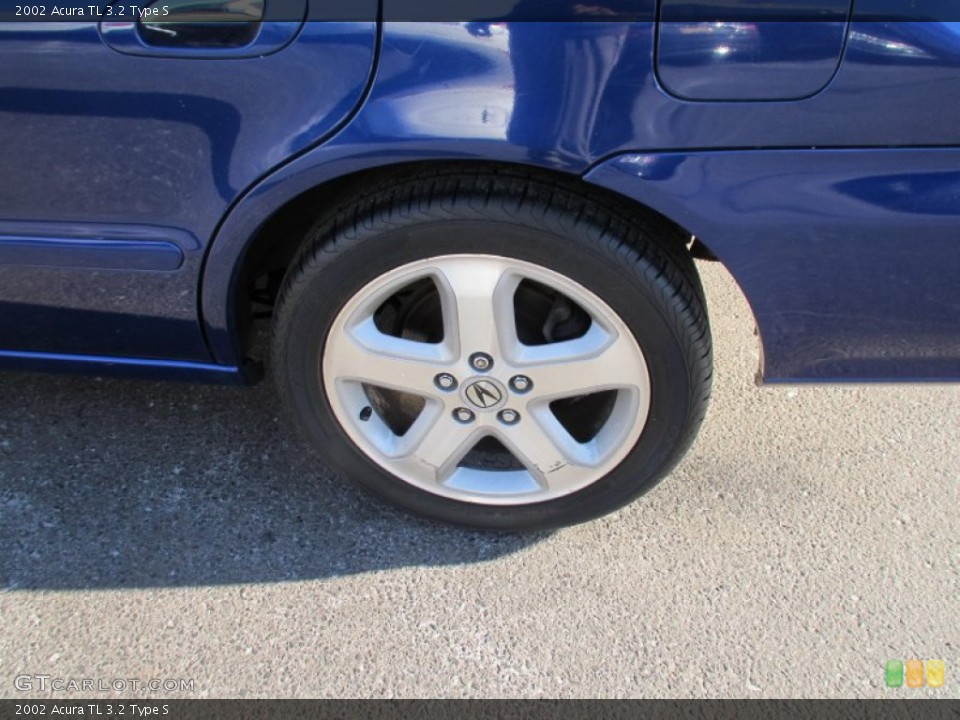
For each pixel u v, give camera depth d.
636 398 1.95
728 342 2.86
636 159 1.68
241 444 2.50
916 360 1.92
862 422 2.59
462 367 1.96
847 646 2.04
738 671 1.99
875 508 2.34
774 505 2.35
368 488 2.23
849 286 1.80
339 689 1.96
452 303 1.88
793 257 1.77
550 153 1.67
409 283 1.93
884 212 1.69
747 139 1.64
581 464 2.07
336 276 1.88
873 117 1.61
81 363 2.19
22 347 2.20
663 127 1.64
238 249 1.90
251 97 1.71
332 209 1.92
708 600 2.13
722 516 2.32
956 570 2.19
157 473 2.42
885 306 1.82
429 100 1.66
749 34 1.56
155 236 1.91
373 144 1.71
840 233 1.73
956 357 1.91
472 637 2.05
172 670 1.99
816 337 1.89
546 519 2.19
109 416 2.57
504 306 1.87
